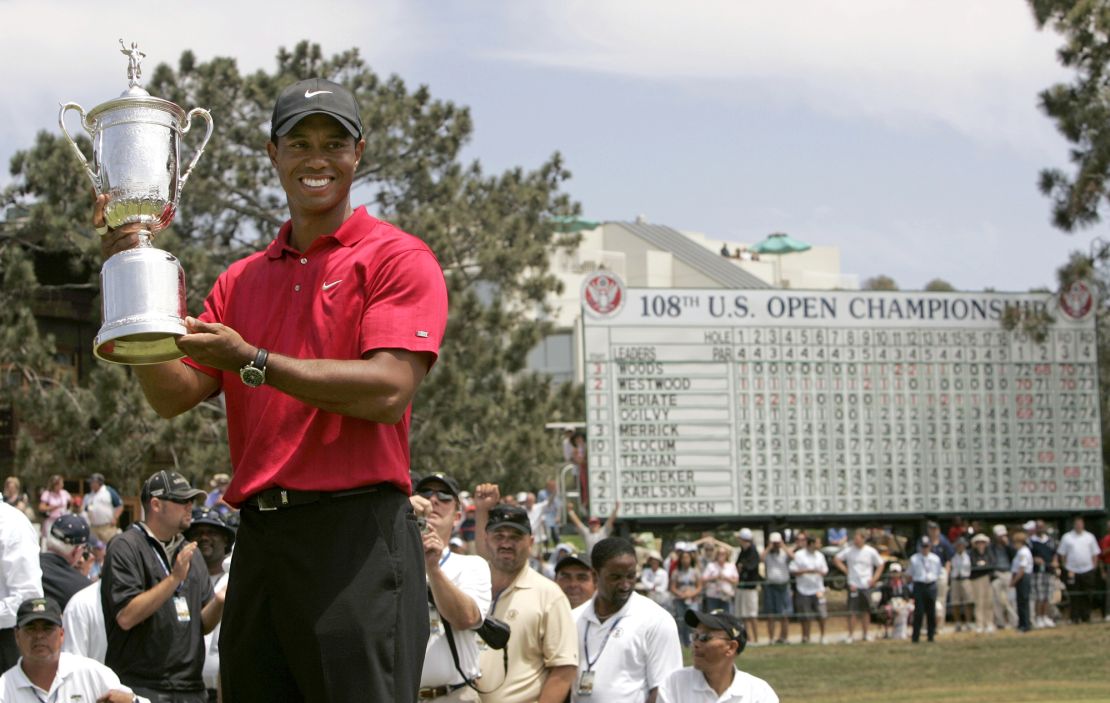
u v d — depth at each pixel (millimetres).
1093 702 15727
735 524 25234
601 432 24594
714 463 24859
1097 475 26219
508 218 36344
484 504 8828
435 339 3332
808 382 25297
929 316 25812
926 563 22297
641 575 21469
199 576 8188
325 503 3303
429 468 31094
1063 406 26219
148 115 3439
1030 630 23609
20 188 30688
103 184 3387
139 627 7719
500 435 32156
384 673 3283
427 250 3463
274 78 34594
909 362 25688
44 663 7035
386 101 36219
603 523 24453
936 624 23844
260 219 35125
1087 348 26281
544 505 22672
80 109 3455
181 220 33938
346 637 3244
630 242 66062
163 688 7766
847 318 25531
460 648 6770
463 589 7137
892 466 25500
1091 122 25391
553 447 32344
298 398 3174
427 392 31578
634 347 24750
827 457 25250
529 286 35500
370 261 3402
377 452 3350
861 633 23219
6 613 7844
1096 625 24203
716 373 24969
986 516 25828
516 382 35219
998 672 18594
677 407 24812
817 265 83312
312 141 3416
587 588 9156
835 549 27156
